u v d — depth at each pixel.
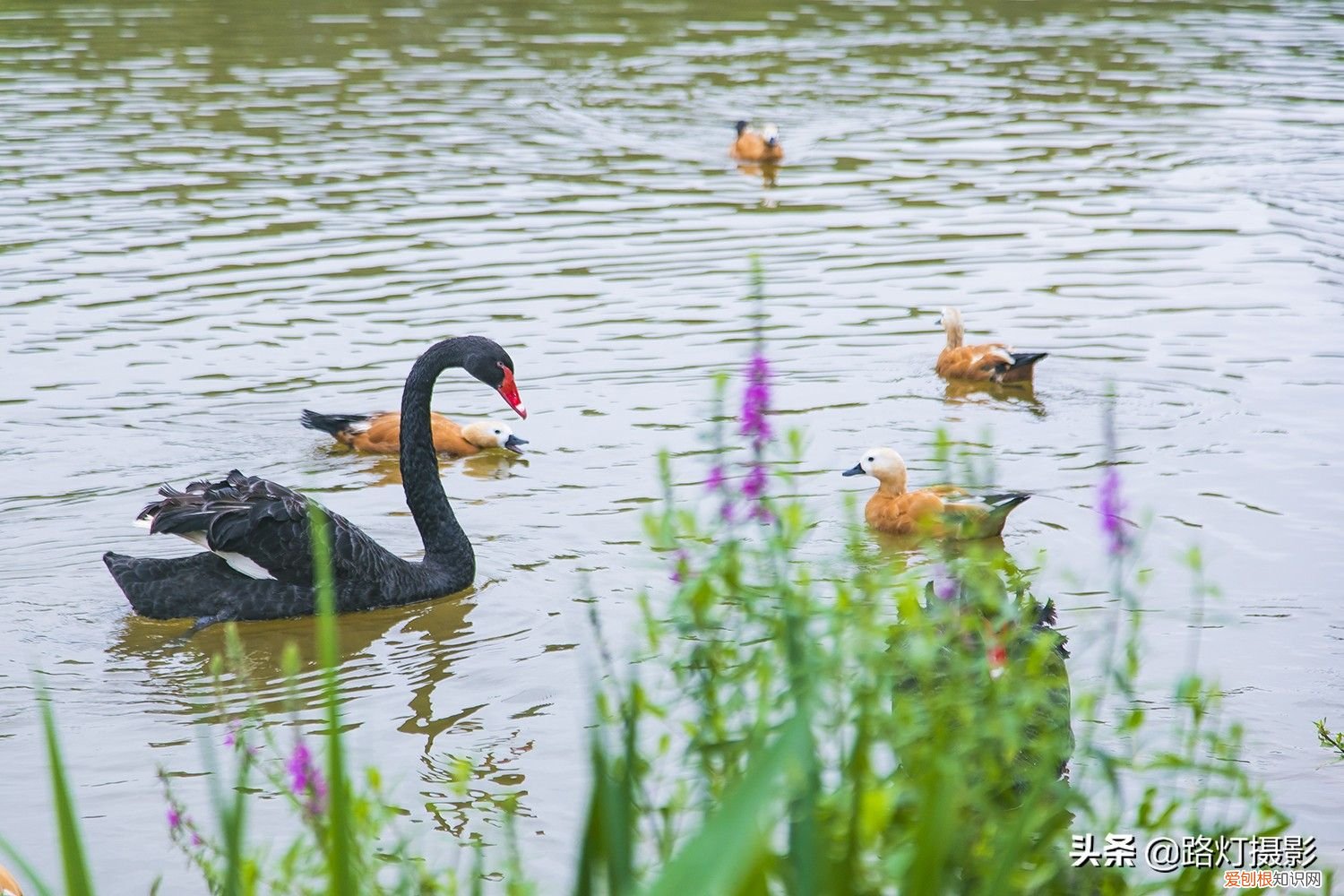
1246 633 11.30
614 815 3.93
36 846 8.88
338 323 19.78
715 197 26.47
